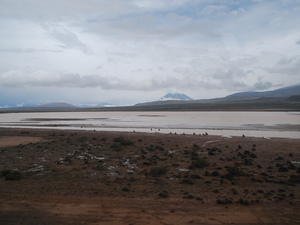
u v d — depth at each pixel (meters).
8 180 14.88
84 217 9.40
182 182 14.48
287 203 11.02
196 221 9.09
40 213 9.76
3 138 37.06
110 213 9.79
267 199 11.53
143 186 13.69
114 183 14.27
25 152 24.16
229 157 22.14
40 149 25.67
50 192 12.45
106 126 60.81
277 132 44.25
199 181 14.77
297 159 21.42
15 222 8.91
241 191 12.86
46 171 17.12
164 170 16.67
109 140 34.31
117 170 17.30
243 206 10.64
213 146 28.62
